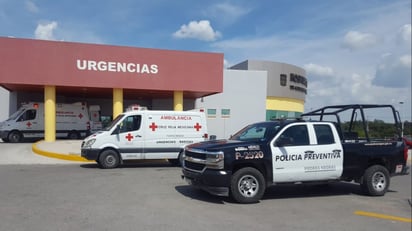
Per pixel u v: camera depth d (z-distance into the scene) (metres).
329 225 6.78
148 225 6.27
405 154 10.20
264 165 8.48
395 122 10.36
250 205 8.14
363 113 9.95
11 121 24.39
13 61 19.70
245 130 9.80
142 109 15.80
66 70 20.38
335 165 9.17
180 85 22.16
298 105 52.75
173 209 7.44
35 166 13.95
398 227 6.85
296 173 8.75
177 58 22.09
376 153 9.68
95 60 20.78
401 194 10.19
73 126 26.20
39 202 7.71
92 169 13.42
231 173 8.16
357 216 7.54
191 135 14.86
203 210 7.47
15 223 6.17
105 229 5.96
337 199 9.15
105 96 30.97
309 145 8.97
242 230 6.21
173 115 14.73
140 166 14.82
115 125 13.96
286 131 8.91
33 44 19.94
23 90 26.31
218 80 22.80
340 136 9.48
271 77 47.66
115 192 8.97
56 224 6.17
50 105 20.89
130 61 21.31
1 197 8.13
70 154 16.42
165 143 14.47
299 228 6.49
